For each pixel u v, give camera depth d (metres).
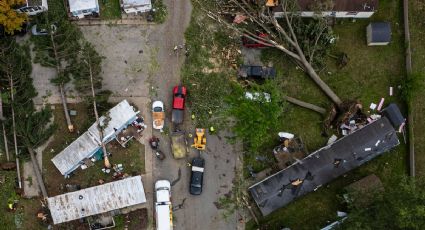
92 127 38.22
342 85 41.00
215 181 39.84
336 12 39.91
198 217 39.56
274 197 38.25
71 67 39.19
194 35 40.72
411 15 41.53
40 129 38.41
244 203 39.69
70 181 39.25
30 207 39.00
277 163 39.91
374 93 41.06
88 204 37.69
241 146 40.19
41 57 39.41
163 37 40.59
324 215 39.78
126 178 38.25
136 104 39.97
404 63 41.28
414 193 33.16
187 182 39.72
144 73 40.28
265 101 37.19
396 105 40.34
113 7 40.44
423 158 40.56
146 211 39.25
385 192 35.50
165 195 38.12
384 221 34.19
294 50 40.16
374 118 40.44
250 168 39.91
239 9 40.44
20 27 38.00
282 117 40.28
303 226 39.62
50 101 39.72
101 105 39.44
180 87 39.41
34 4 38.03
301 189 38.62
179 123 39.56
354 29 41.41
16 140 38.34
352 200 37.12
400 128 40.59
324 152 38.81
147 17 40.28
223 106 40.19
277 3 39.25
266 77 39.78
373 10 39.59
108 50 40.25
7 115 38.50
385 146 39.25
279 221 39.56
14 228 38.81
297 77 40.84
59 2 39.69
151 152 39.78
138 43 40.44
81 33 40.12
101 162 39.44
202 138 39.47
